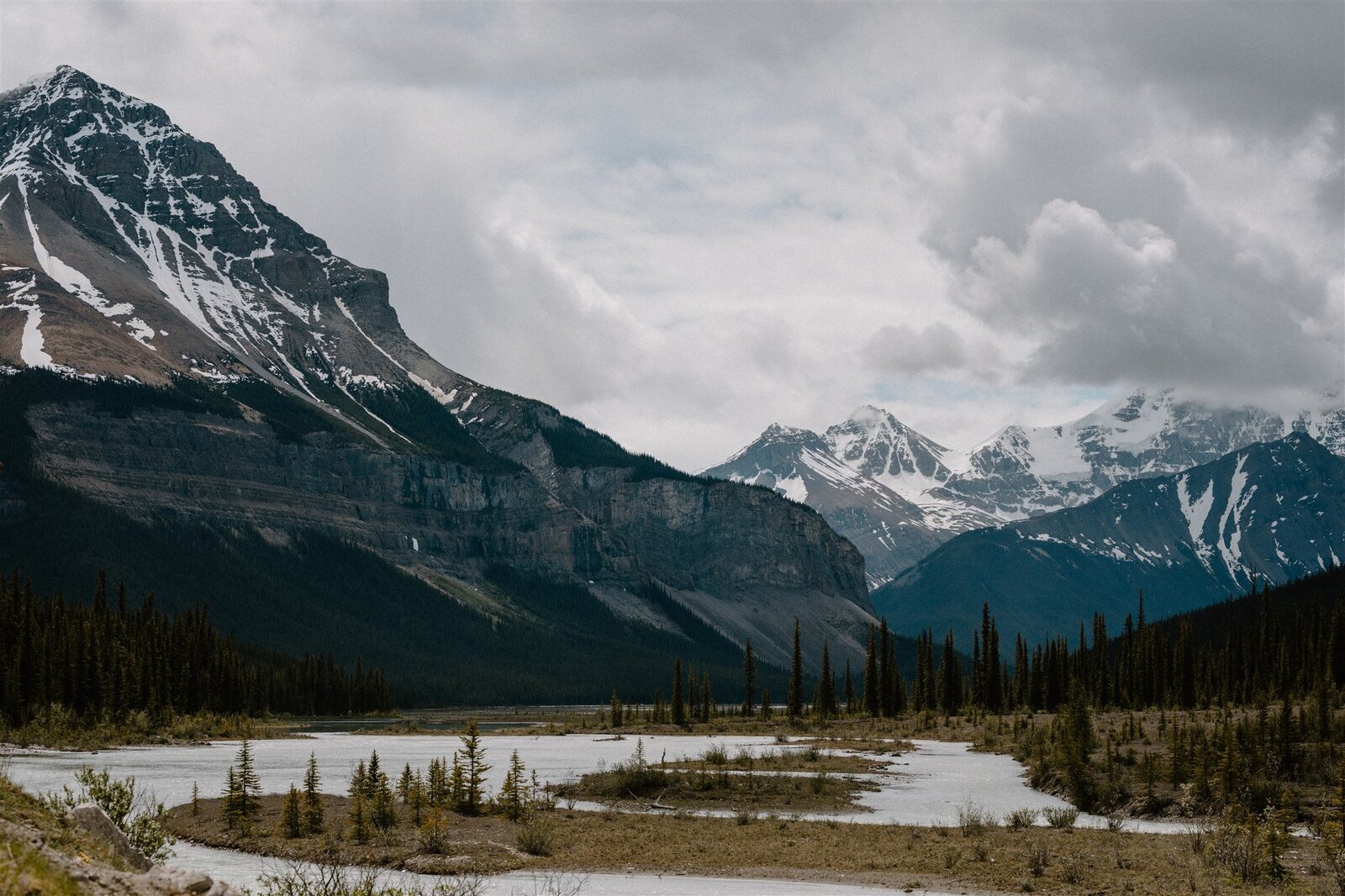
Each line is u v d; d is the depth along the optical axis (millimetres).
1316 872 57594
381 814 73688
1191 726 124688
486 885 57844
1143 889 53625
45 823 35188
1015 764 121375
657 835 71062
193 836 70562
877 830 73438
